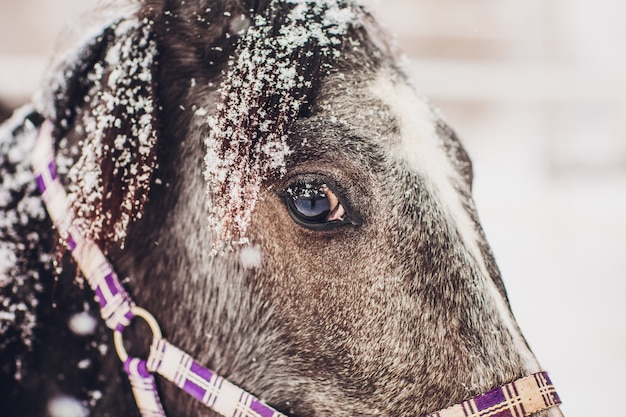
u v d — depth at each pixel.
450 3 4.72
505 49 4.81
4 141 0.93
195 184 0.82
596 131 4.43
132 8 0.85
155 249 0.85
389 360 0.79
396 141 0.79
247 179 0.77
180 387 0.85
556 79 4.32
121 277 0.86
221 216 0.78
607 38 4.81
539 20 4.79
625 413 1.97
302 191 0.78
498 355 0.79
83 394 0.88
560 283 2.94
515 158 4.41
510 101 4.32
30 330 0.88
